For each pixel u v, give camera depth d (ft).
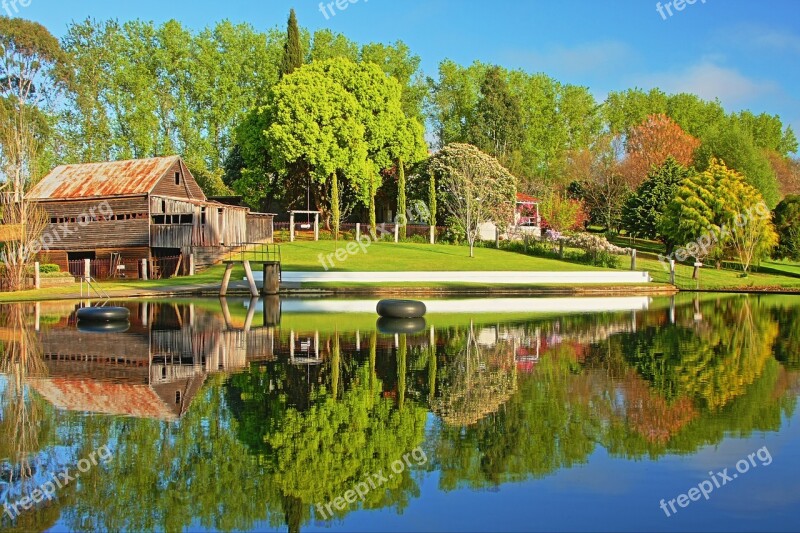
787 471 27.86
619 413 36.29
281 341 60.44
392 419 35.06
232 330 67.82
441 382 43.70
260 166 181.78
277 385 42.65
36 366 48.60
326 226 196.44
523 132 267.80
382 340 61.31
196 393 40.34
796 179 242.37
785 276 152.05
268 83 228.02
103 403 38.11
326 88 171.94
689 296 118.93
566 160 262.47
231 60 230.27
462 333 66.13
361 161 172.55
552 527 22.97
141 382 43.37
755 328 72.64
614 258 148.97
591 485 26.50
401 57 264.52
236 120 230.68
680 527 22.91
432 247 164.66
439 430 33.35
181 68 226.38
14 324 73.15
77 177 146.10
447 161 178.70
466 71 284.82
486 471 27.94
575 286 121.19
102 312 72.79
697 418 35.40
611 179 214.07
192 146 225.35
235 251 147.13
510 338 63.05
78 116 209.15
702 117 301.84
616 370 47.96
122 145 210.38
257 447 30.76
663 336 65.31
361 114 177.58
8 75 194.18
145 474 27.63
